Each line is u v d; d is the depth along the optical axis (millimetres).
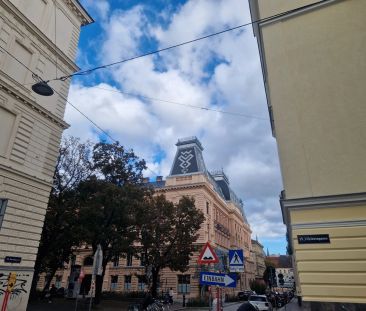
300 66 11625
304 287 8734
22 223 18438
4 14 18938
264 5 13281
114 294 41000
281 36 12398
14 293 17188
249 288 78625
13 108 18922
